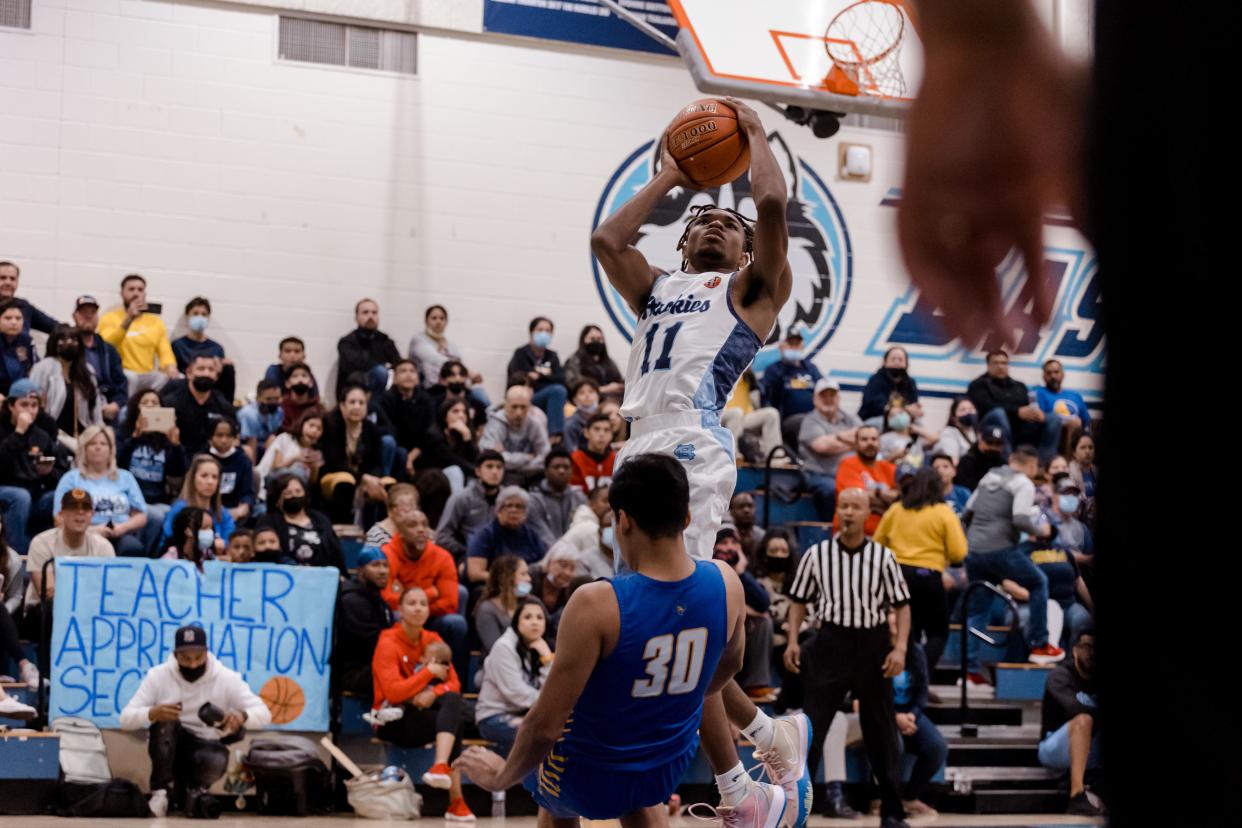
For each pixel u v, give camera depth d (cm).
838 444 1439
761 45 862
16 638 978
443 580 1056
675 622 454
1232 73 74
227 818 921
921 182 76
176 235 1401
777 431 1457
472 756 470
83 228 1372
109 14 1392
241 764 963
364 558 1032
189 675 936
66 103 1374
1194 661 79
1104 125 75
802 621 1023
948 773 1134
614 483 461
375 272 1465
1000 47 75
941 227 76
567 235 1533
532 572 1094
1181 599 80
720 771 524
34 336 1341
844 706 1063
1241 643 78
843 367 1603
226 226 1419
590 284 1538
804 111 884
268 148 1438
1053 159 75
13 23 1364
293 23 1453
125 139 1391
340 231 1456
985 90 75
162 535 1089
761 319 527
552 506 1210
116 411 1266
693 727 476
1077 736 1074
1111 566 82
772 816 523
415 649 991
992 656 1281
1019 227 76
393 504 1073
